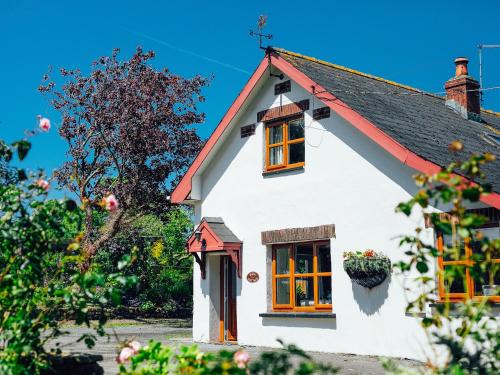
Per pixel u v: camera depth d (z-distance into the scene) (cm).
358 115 1388
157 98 2634
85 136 2677
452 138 1514
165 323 2569
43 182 743
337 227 1444
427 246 671
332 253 1448
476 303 636
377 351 1339
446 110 1809
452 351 626
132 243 2745
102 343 1605
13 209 725
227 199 1702
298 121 1580
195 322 1750
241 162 1681
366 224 1390
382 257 1331
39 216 721
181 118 2692
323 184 1487
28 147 746
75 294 706
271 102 1630
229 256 1734
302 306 1509
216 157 1745
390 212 1349
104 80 2630
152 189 2614
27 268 724
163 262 2964
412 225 1305
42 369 712
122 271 761
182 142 2670
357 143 1429
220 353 569
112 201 755
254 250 1617
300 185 1534
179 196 1781
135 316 2833
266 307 1570
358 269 1338
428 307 1257
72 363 752
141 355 647
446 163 1277
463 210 638
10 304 700
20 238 713
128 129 2541
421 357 1252
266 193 1608
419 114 1614
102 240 2466
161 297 2980
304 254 1528
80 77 2650
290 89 1588
